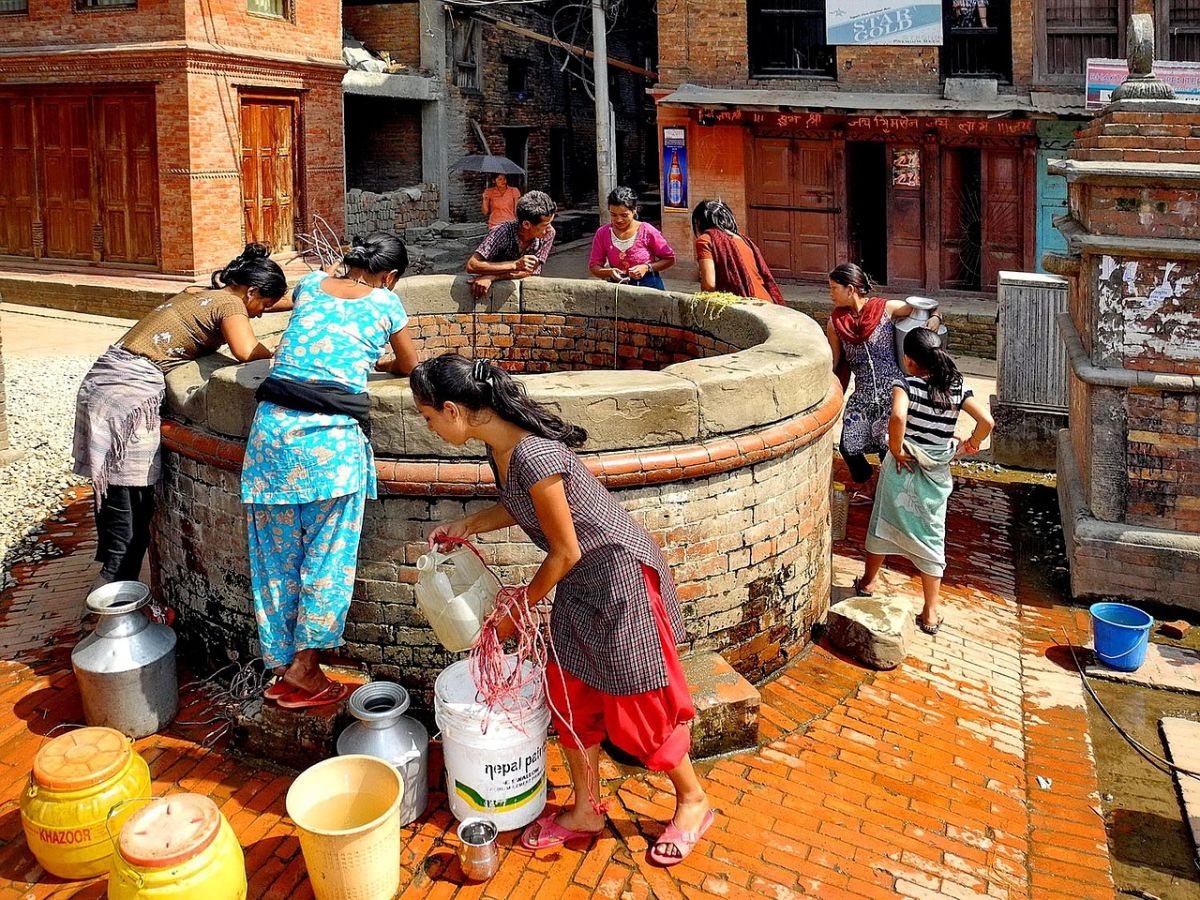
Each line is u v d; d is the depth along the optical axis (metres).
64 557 6.67
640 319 7.21
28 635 5.53
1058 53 14.66
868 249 16.61
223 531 4.84
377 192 21.81
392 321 4.59
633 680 3.63
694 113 16.25
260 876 3.75
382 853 3.50
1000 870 4.01
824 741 4.75
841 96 15.40
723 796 4.30
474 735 3.82
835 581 6.44
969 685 5.36
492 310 7.61
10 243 16.23
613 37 26.69
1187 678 5.54
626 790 4.29
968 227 15.41
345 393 4.30
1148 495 6.31
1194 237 6.00
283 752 4.35
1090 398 6.39
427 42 20.94
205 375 5.21
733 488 4.83
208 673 5.11
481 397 3.54
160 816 3.37
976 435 5.67
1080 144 6.66
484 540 4.47
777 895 3.78
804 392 5.17
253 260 5.51
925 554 5.73
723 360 5.18
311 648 4.37
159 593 5.53
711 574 4.83
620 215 7.83
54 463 8.41
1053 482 8.55
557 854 3.92
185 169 14.55
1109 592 6.36
